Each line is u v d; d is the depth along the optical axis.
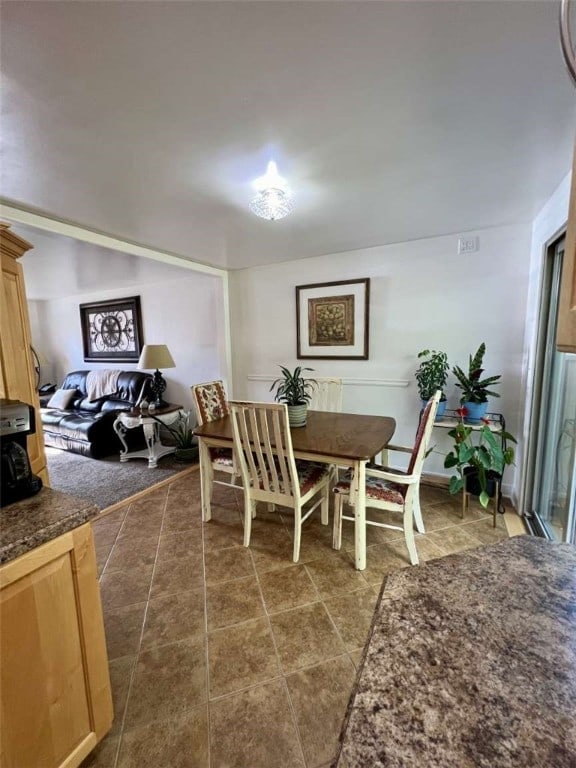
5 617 0.90
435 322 3.10
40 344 6.18
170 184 1.84
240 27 0.94
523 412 2.75
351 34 0.97
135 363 5.09
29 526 0.99
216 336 4.35
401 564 2.09
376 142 1.51
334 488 2.20
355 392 3.54
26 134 1.39
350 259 3.39
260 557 2.20
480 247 2.86
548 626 0.66
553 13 0.91
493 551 0.91
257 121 1.35
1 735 0.90
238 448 2.25
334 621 1.69
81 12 0.88
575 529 1.84
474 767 0.44
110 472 3.69
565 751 0.46
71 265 3.59
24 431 1.16
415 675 0.57
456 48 1.02
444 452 3.19
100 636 1.16
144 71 1.08
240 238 2.86
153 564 2.15
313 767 1.12
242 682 1.40
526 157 1.65
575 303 0.66
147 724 1.25
